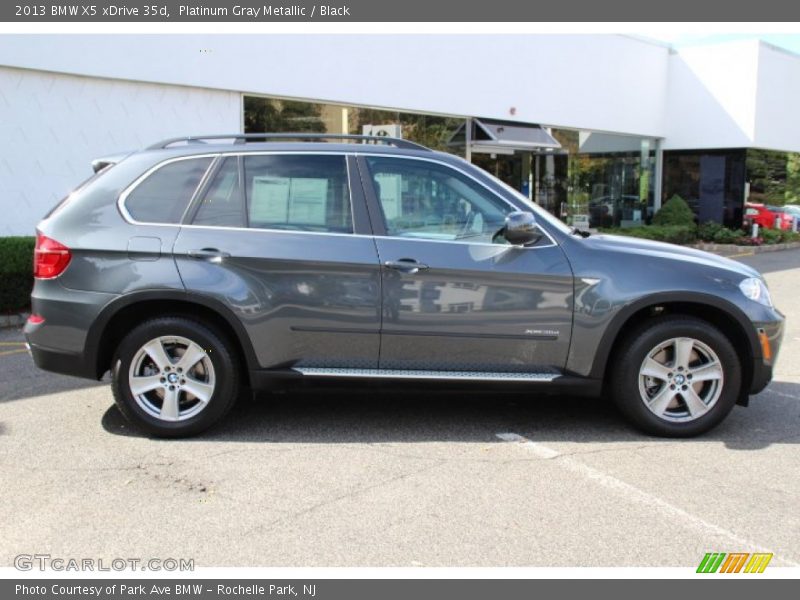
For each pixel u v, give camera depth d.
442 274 4.68
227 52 11.62
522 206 4.86
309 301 4.68
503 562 3.29
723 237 20.66
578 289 4.71
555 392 4.81
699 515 3.75
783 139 22.11
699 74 21.27
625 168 21.02
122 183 4.82
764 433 5.03
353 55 13.38
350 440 4.82
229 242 4.69
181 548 3.39
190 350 4.73
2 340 8.06
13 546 3.40
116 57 10.44
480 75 15.93
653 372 4.81
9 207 9.80
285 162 4.84
